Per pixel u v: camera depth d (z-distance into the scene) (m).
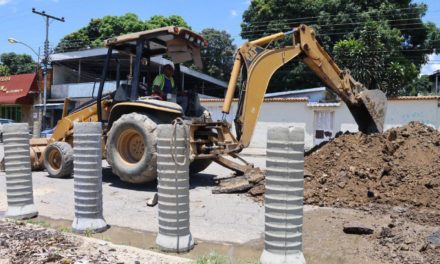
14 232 5.57
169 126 5.15
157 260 4.63
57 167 10.91
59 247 4.97
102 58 30.70
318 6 30.30
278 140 4.29
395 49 26.94
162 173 5.22
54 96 32.03
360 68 24.62
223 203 7.90
